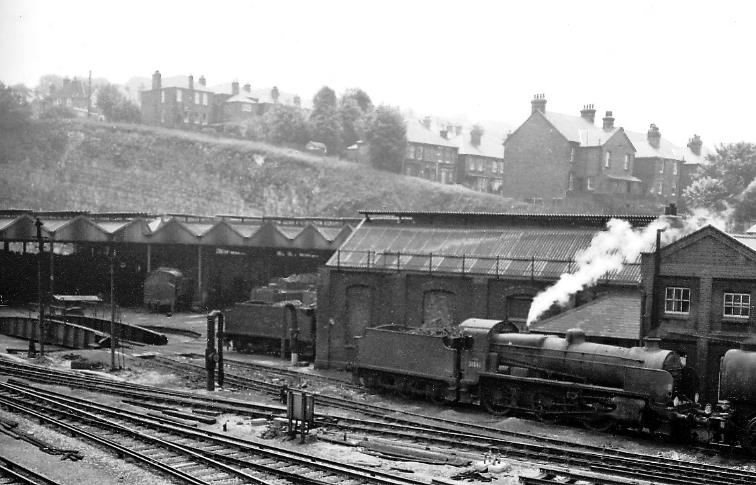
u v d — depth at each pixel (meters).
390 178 87.06
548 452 18.67
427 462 17.77
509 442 19.31
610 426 22.09
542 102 74.06
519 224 31.88
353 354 33.31
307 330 35.56
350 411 24.12
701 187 61.53
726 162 62.38
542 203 73.31
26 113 92.19
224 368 32.94
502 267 29.77
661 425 21.30
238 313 38.59
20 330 40.31
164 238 52.53
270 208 87.00
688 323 24.41
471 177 95.44
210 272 56.09
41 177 88.06
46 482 14.93
